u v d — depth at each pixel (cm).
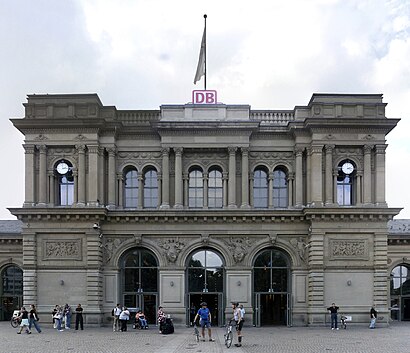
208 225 5259
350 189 5397
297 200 5344
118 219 5234
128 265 5309
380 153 5291
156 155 5478
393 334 4288
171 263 5231
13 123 5272
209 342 3697
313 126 5259
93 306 5072
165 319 4428
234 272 5209
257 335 4219
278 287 5272
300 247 5253
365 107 5328
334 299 5116
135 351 3167
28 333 4422
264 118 5569
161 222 5259
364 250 5178
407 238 6138
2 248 6188
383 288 5116
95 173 5244
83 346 3441
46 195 5266
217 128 5372
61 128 5284
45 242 5181
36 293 5128
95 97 5372
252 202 5422
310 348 3312
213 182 5478
